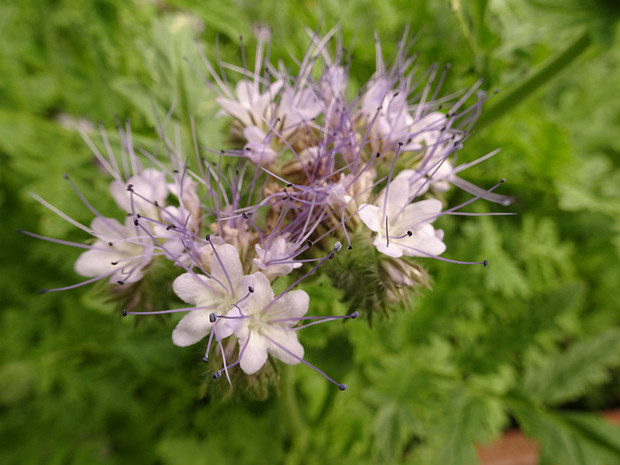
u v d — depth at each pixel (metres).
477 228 0.10
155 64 0.07
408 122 0.06
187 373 0.10
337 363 0.08
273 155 0.05
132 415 0.10
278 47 0.09
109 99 0.11
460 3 0.07
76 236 0.09
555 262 0.11
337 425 0.09
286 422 0.09
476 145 0.10
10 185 0.10
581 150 0.11
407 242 0.05
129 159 0.07
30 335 0.10
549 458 0.08
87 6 0.10
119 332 0.09
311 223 0.05
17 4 0.10
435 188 0.06
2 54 0.10
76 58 0.11
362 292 0.05
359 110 0.06
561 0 0.07
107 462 0.09
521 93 0.08
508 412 0.11
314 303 0.07
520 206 0.11
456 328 0.10
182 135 0.07
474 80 0.08
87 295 0.07
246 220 0.05
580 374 0.08
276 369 0.05
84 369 0.10
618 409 0.11
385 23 0.10
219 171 0.05
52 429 0.10
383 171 0.06
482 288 0.09
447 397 0.08
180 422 0.10
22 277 0.10
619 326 0.11
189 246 0.05
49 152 0.09
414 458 0.09
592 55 0.08
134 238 0.05
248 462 0.09
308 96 0.06
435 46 0.09
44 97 0.10
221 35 0.11
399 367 0.08
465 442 0.08
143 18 0.12
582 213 0.11
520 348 0.08
